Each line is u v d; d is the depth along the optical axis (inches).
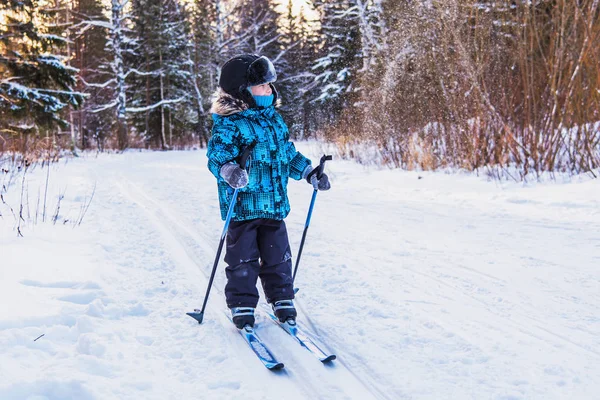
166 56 1108.5
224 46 995.9
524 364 95.3
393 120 419.8
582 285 137.6
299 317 121.5
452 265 158.6
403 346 104.5
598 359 97.0
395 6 460.8
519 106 325.1
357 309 124.8
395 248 179.9
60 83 595.8
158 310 122.4
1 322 100.1
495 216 225.6
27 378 82.0
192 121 1158.3
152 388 85.9
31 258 146.3
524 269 152.6
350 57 787.4
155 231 204.5
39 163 446.0
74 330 103.0
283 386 89.7
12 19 560.7
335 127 548.7
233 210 114.7
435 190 295.6
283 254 118.1
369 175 374.3
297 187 334.6
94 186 325.1
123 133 954.7
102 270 145.6
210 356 99.7
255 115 115.6
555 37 296.8
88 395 79.7
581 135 294.0
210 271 155.8
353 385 90.4
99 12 1170.6
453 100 356.2
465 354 99.9
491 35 335.9
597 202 227.1
